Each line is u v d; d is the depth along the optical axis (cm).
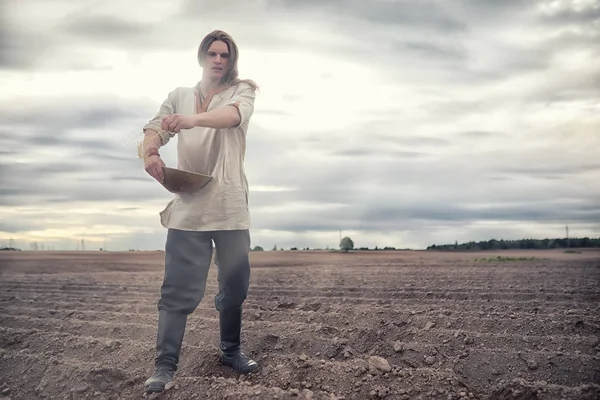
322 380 301
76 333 428
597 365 302
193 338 393
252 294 607
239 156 301
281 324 412
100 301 593
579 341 342
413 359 337
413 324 407
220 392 277
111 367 322
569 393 258
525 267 1002
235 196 295
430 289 615
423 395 277
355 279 765
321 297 571
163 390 286
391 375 298
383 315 432
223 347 327
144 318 471
